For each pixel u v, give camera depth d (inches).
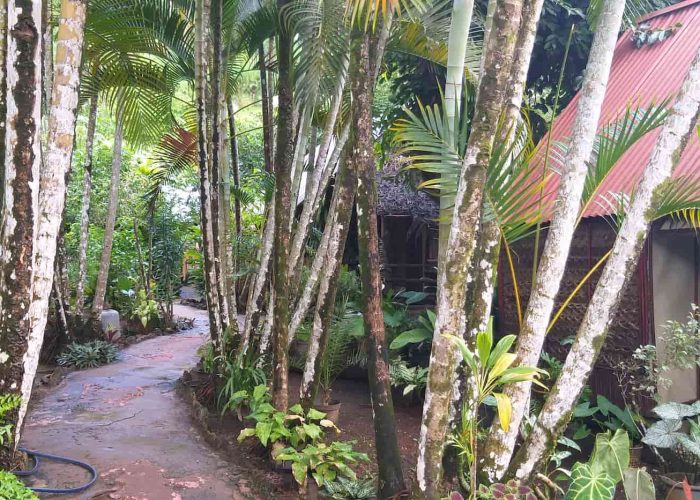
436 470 108.6
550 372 199.9
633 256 113.0
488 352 107.3
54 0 288.7
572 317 213.3
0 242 140.9
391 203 348.2
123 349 352.8
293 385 264.4
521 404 120.0
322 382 226.2
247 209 466.9
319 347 179.5
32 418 215.6
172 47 259.3
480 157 104.9
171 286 434.0
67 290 321.1
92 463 171.8
